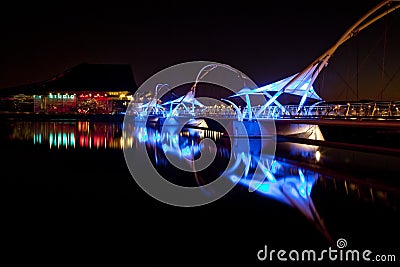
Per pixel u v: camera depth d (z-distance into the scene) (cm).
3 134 3809
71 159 2155
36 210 1073
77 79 11725
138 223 970
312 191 1344
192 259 751
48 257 751
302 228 931
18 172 1711
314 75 3522
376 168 1794
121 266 716
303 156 2278
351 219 1000
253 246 817
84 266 712
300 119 3134
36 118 7838
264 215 1045
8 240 841
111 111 10438
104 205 1138
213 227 941
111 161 2098
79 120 7550
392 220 985
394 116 2383
